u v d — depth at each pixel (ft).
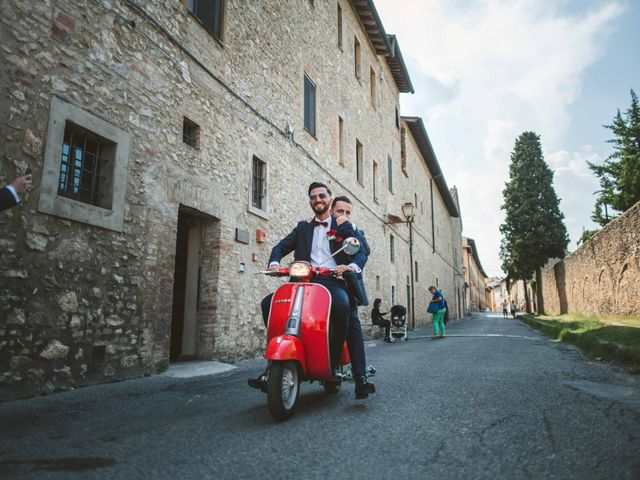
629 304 51.37
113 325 17.49
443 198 133.49
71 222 16.07
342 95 49.60
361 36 58.39
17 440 9.26
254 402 13.29
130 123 19.15
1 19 14.11
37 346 14.49
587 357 25.20
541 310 110.11
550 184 114.42
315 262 13.07
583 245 69.97
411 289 79.10
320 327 11.56
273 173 32.27
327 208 13.44
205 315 24.66
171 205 21.34
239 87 28.32
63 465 7.74
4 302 13.61
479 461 8.02
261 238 29.53
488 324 88.07
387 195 66.95
